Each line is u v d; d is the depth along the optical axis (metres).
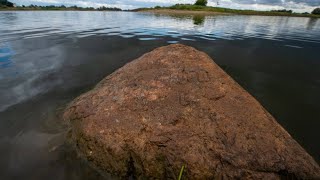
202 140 2.25
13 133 2.88
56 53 6.45
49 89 4.18
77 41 8.05
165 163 2.22
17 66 5.29
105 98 2.94
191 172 2.13
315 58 6.68
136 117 2.53
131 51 6.80
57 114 3.26
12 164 2.40
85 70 5.21
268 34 11.20
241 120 2.41
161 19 18.67
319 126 3.33
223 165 2.11
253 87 4.55
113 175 2.32
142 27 12.49
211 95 2.71
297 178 2.07
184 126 2.38
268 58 6.51
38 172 2.31
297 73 5.36
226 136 2.27
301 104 3.95
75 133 2.70
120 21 16.55
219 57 6.41
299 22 21.30
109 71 5.18
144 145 2.31
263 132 2.31
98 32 10.27
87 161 2.44
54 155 2.52
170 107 2.59
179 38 9.03
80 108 2.95
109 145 2.38
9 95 3.88
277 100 4.07
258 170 2.07
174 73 3.07
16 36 8.70
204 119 2.43
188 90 2.79
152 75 3.11
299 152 2.21
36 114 3.31
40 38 8.45
